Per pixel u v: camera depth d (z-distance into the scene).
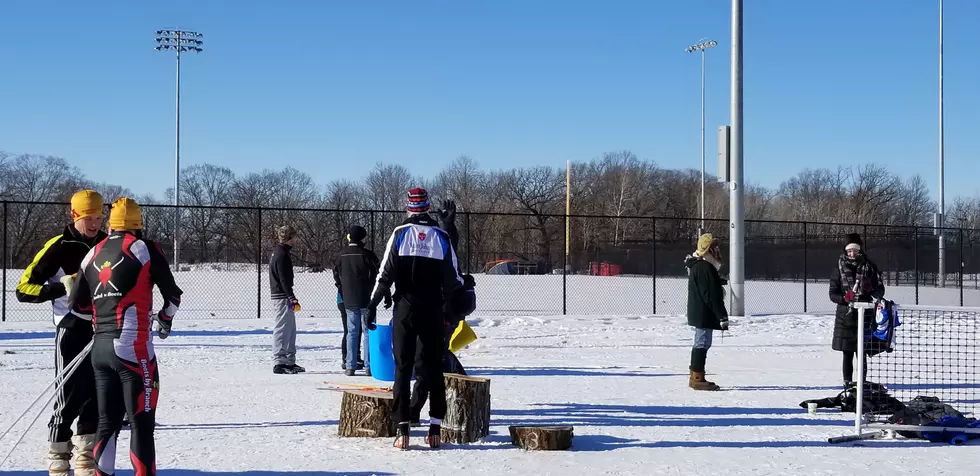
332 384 9.87
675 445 6.71
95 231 5.48
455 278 6.69
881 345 8.55
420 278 6.48
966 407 8.77
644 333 16.84
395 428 6.91
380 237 35.16
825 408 8.50
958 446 6.80
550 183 80.31
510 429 6.63
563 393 9.41
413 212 6.62
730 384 10.22
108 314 4.85
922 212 80.38
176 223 39.66
